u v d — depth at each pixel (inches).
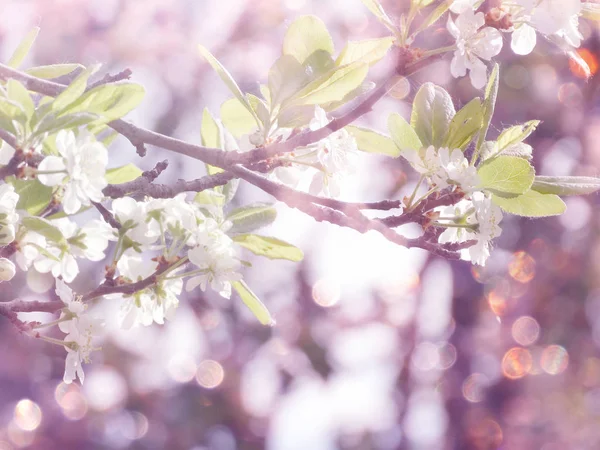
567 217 94.0
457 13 28.0
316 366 93.0
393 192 86.5
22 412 86.7
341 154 28.2
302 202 28.3
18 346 86.4
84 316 27.5
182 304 88.7
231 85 28.4
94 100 26.8
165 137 28.8
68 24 78.3
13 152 27.7
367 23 85.4
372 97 27.9
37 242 27.9
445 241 28.7
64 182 26.5
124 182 29.3
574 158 90.0
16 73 28.4
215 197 29.7
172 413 89.9
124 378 88.7
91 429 88.7
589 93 86.6
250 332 92.3
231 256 28.4
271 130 29.0
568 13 27.8
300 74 28.2
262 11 84.8
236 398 90.6
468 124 28.2
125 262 28.4
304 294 93.4
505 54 87.9
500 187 27.8
